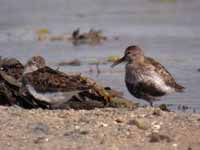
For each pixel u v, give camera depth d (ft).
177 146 37.65
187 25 92.27
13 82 49.67
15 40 83.51
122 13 101.40
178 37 83.92
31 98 48.57
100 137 39.06
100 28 90.43
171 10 103.50
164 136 38.91
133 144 37.93
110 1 111.96
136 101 55.21
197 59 71.20
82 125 41.55
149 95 52.60
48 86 47.01
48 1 110.63
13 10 102.63
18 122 42.19
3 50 77.00
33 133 40.01
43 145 37.70
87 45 81.61
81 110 45.96
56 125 41.63
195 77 63.00
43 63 49.49
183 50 75.97
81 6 107.55
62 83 46.98
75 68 67.62
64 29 89.86
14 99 49.24
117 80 62.18
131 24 93.20
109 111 45.50
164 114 44.47
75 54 74.90
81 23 93.97
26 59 71.36
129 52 53.11
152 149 37.09
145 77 52.08
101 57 72.90
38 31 87.61
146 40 82.69
